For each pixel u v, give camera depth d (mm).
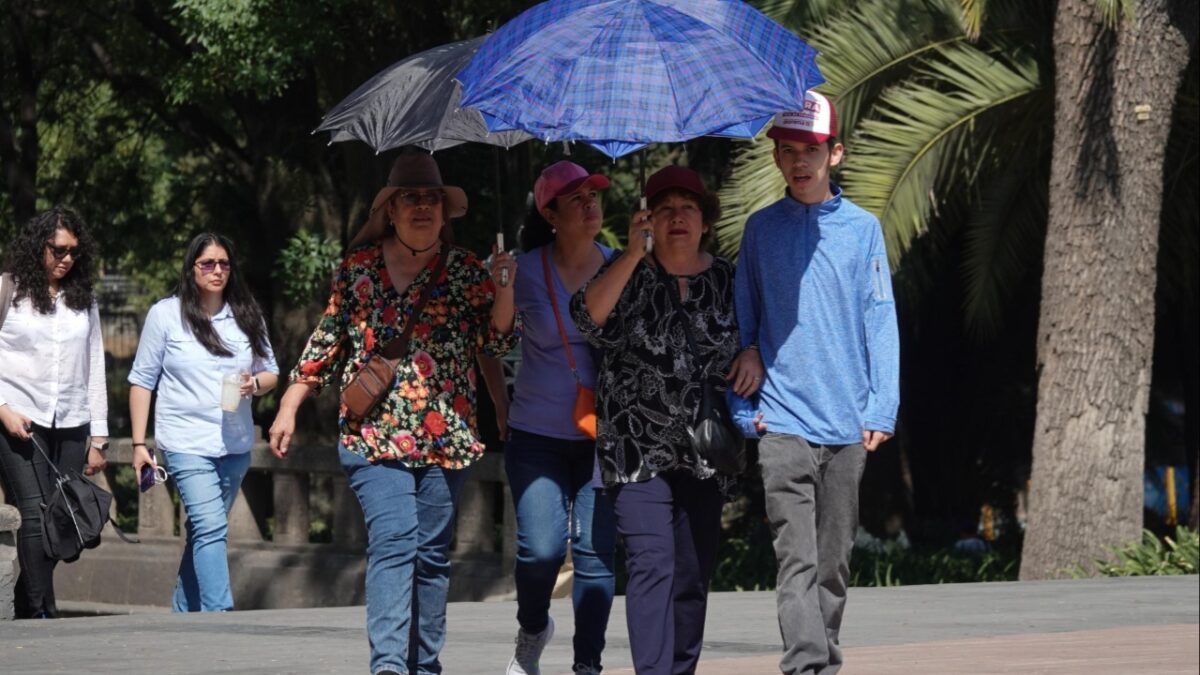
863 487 55938
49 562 23859
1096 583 30188
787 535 14539
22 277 23312
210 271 23812
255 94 46938
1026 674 17828
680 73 13109
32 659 18359
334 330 15000
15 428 23078
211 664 17938
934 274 52531
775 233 14609
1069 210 35719
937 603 26297
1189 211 45562
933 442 59062
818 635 14516
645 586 14219
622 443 14352
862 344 14625
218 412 23859
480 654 19125
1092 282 35438
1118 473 35344
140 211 61250
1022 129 40375
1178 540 36906
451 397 14945
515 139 15523
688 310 14500
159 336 23906
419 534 15203
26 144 50938
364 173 47344
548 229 15852
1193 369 53406
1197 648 20391
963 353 57219
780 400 14539
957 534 59469
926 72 39500
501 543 35406
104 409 24172
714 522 14773
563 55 13203
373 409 14773
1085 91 35438
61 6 50594
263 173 51500
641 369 14352
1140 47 35094
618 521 14461
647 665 14117
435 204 14711
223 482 24234
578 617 15633
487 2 39219
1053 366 35938
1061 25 35688
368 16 42656
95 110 59250
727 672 17625
